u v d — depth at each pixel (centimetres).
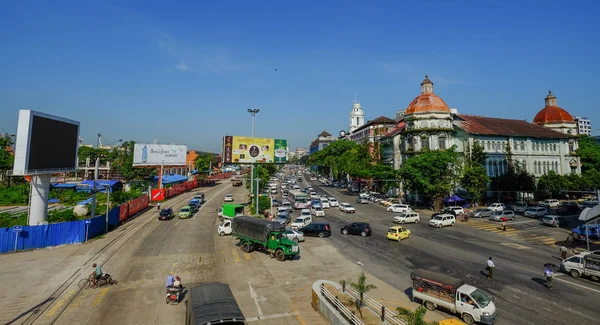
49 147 3359
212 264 2525
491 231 3850
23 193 5656
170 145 7681
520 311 1719
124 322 1584
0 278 2164
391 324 1380
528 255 2806
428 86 6575
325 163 11381
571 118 7631
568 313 1692
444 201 5503
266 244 2733
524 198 6228
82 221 3219
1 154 6756
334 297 1598
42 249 2919
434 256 2789
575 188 6091
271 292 1970
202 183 9725
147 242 3228
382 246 3153
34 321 1588
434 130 5919
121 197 5391
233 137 5444
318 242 3334
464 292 1608
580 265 2222
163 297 1888
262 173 6950
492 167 6181
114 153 10112
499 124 6994
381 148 8175
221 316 1249
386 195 7156
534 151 6650
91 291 1967
